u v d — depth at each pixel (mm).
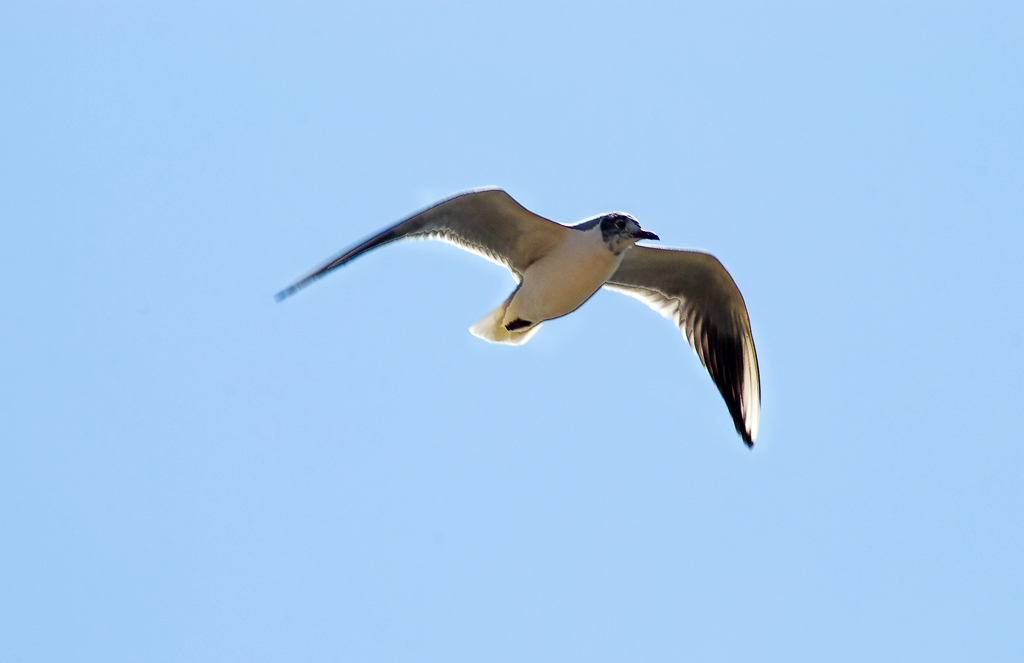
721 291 14500
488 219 13625
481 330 14562
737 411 15016
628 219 13828
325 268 12680
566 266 13789
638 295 14984
